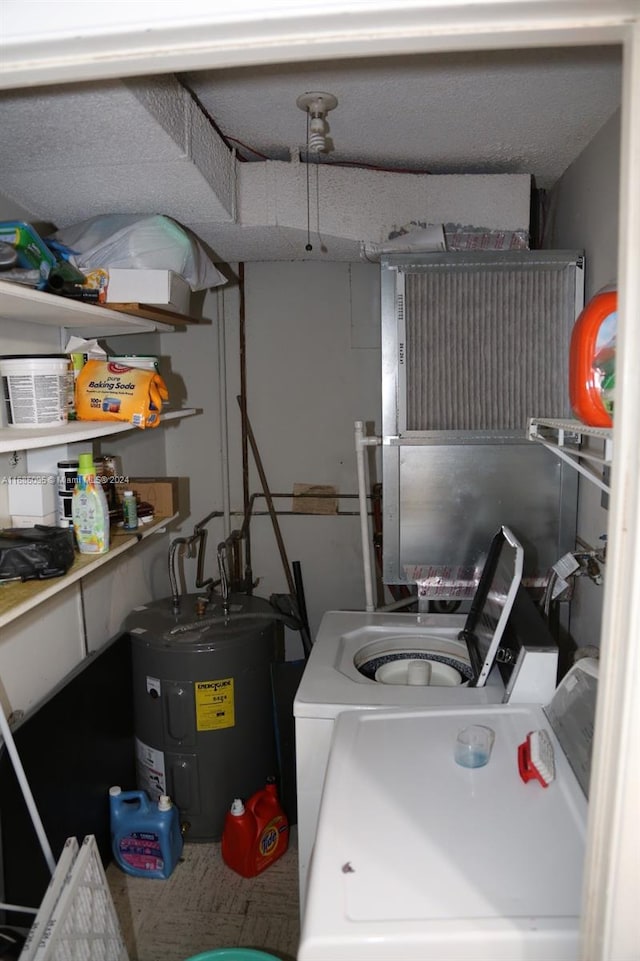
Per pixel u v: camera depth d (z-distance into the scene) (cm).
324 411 312
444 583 236
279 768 246
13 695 174
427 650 216
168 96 153
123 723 233
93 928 144
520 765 130
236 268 306
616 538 70
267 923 198
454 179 229
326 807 121
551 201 257
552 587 193
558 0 63
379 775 131
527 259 216
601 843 76
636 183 65
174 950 188
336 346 308
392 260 219
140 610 254
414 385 226
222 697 229
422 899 100
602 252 200
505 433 225
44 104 136
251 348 311
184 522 321
